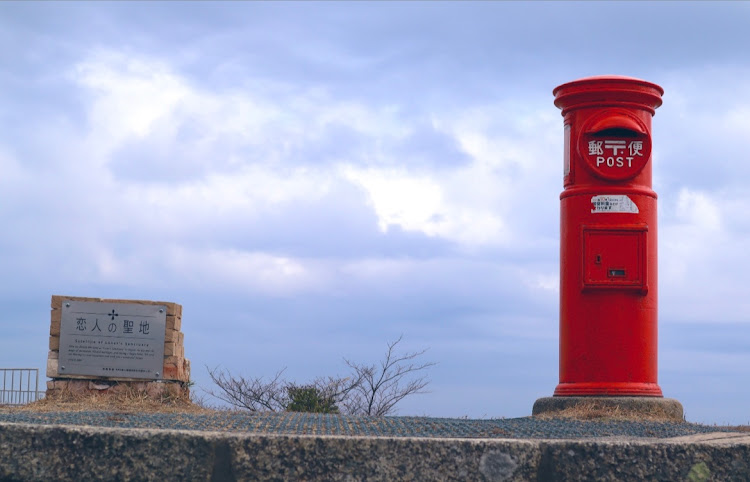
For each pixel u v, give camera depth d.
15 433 5.50
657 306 10.45
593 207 10.25
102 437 5.50
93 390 12.35
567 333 10.40
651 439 6.19
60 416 8.02
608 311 10.15
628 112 10.30
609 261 10.16
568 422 8.71
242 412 10.11
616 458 5.67
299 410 16.47
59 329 12.36
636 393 9.97
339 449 5.51
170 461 5.49
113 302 12.45
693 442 5.78
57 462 5.48
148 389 12.38
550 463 5.66
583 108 10.43
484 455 5.57
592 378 10.12
